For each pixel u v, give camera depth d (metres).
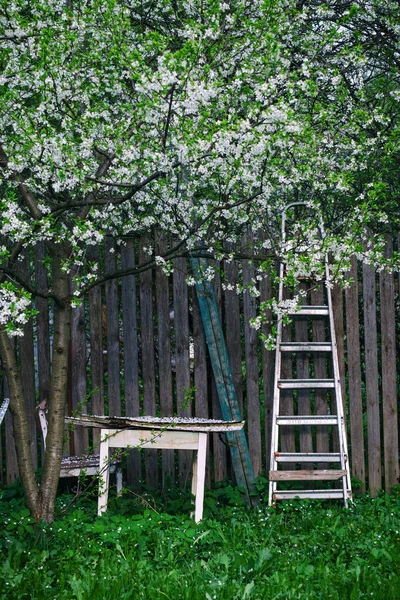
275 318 6.47
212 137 4.59
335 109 6.39
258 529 4.98
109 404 6.51
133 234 6.51
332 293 6.39
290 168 5.63
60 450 5.14
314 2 6.77
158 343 6.57
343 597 3.71
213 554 4.45
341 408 6.02
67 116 5.20
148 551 4.41
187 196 5.69
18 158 4.84
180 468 6.40
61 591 3.79
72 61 5.34
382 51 6.94
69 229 5.63
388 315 6.29
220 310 6.48
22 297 4.41
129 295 6.50
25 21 5.10
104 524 4.82
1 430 6.74
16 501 5.50
